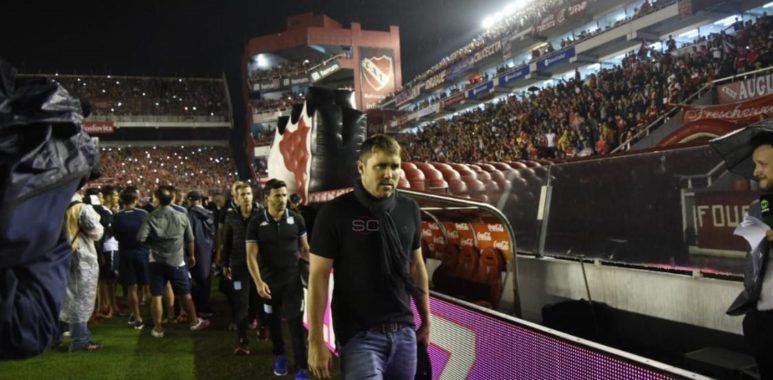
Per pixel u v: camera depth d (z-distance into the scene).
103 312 7.10
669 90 11.17
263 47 43.91
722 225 2.87
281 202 4.19
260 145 42.41
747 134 2.10
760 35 10.18
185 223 5.97
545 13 20.64
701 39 12.74
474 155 19.38
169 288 6.52
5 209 1.16
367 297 2.13
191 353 5.09
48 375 4.45
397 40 43.22
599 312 3.45
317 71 41.69
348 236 2.13
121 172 40.94
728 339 2.69
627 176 3.49
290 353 5.01
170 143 48.00
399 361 2.16
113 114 44.72
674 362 3.00
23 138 1.25
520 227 4.42
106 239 7.05
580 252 3.82
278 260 4.15
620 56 17.33
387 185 2.14
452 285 4.58
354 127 5.68
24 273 1.32
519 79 19.78
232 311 6.04
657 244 3.26
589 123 13.13
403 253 2.17
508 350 2.42
